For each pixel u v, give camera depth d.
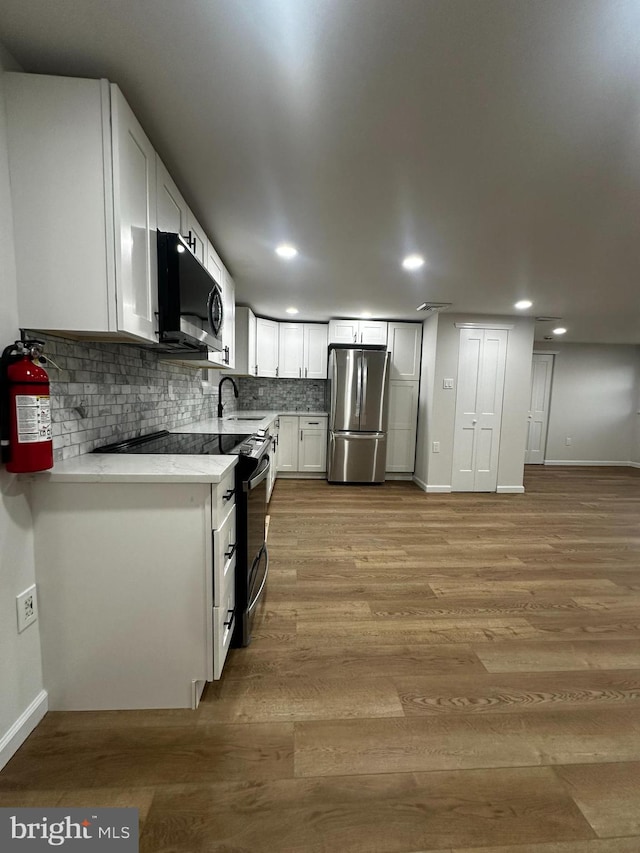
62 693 1.35
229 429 2.65
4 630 1.16
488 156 1.48
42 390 1.16
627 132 1.33
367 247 2.38
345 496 4.29
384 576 2.43
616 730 1.35
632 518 3.75
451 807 1.08
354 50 1.02
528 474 5.93
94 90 1.11
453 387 4.48
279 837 0.99
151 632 1.35
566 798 1.11
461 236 2.20
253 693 1.46
